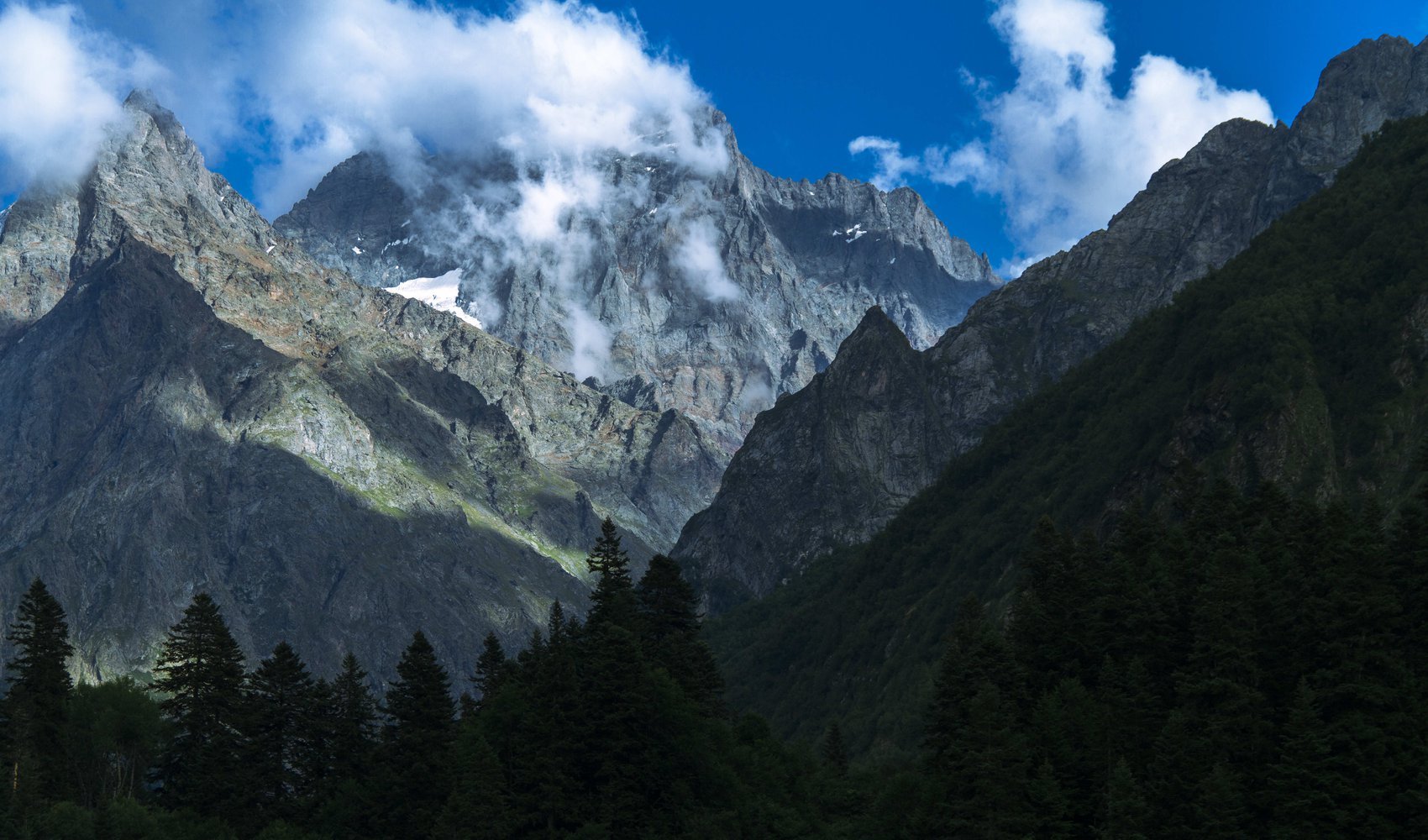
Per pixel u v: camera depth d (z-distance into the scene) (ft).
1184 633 492.54
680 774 543.80
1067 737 469.16
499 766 522.06
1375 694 426.92
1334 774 408.87
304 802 578.66
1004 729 462.19
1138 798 426.10
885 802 512.22
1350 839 406.41
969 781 475.72
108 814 545.85
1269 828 415.23
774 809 550.36
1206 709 454.81
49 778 584.81
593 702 541.34
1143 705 465.47
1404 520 473.67
